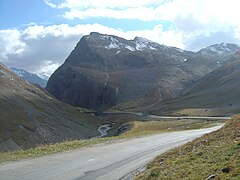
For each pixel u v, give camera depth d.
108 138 42.09
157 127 110.44
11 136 140.38
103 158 27.09
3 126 146.75
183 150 24.38
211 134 26.88
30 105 190.50
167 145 35.94
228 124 27.73
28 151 28.50
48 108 199.75
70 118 194.88
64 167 22.53
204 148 21.81
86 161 25.28
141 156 28.73
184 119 140.88
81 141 37.25
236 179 13.79
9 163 22.89
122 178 20.50
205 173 15.74
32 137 147.38
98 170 22.50
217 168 15.89
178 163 19.83
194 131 54.91
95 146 33.81
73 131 170.62
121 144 36.16
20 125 154.25
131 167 23.91
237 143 19.73
